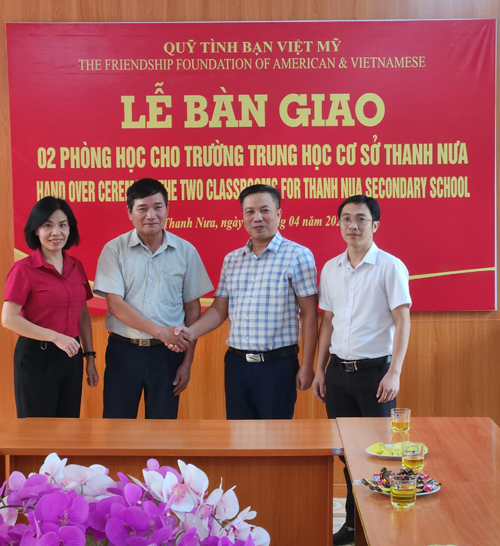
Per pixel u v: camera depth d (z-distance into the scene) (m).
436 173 4.25
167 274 3.60
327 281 3.57
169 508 1.21
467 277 4.27
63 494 1.16
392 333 3.45
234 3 4.22
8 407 4.31
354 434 2.72
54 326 3.47
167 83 4.25
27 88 4.23
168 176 4.28
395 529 1.82
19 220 4.27
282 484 2.60
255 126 4.26
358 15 4.22
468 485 2.14
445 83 4.22
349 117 4.25
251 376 3.47
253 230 3.49
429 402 4.32
